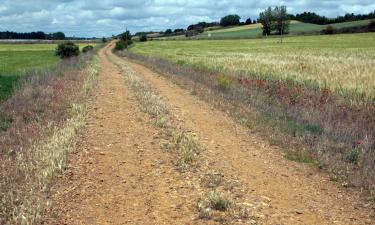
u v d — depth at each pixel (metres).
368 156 8.68
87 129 11.38
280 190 7.17
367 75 20.45
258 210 6.27
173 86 21.83
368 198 6.83
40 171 7.40
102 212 6.12
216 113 14.20
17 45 117.50
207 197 6.63
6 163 7.86
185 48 75.75
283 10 140.62
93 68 32.12
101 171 7.98
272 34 146.50
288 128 11.30
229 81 19.97
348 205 6.60
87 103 15.52
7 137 9.73
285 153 9.45
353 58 35.16
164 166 8.31
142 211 6.18
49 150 8.59
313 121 12.00
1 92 16.83
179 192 6.93
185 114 13.93
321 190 7.22
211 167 8.29
